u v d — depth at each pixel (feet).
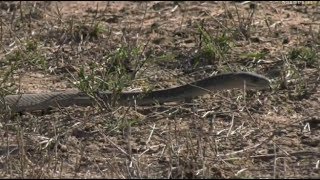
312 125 38.29
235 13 53.67
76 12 56.08
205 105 40.57
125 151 35.45
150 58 45.96
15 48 47.75
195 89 40.68
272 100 41.04
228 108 40.16
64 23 52.44
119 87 40.22
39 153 35.22
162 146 36.01
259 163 34.50
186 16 53.93
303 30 50.21
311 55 45.14
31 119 38.83
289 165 34.17
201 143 35.55
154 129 37.68
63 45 49.11
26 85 43.16
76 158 34.86
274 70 44.27
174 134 36.88
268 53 46.73
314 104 40.55
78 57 47.01
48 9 56.85
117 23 53.01
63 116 39.47
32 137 36.65
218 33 49.06
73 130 37.50
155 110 40.14
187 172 32.86
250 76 40.34
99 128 37.81
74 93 40.63
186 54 46.80
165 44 48.44
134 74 43.42
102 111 39.37
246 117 39.04
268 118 39.01
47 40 49.75
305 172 33.47
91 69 44.24
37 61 45.88
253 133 37.40
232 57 46.32
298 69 44.37
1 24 50.42
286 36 49.34
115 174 32.99
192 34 49.83
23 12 54.80
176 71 45.01
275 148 35.37
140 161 34.40
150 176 32.86
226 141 36.60
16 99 40.14
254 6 55.21
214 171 33.37
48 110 40.42
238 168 33.86
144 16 53.78
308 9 55.01
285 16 53.42
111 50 47.50
